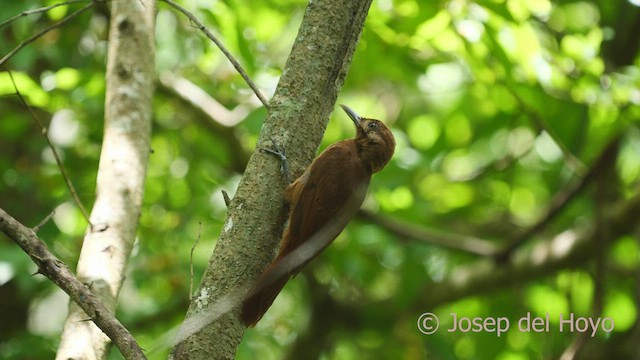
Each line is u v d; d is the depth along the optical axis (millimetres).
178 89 12719
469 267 13188
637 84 10469
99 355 6012
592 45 11062
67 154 12648
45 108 10828
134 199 6934
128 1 7754
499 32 10648
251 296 5684
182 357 5496
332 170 7457
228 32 11297
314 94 6086
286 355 13648
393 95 16281
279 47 13828
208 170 13789
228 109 14055
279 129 6043
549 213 12148
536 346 13891
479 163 15391
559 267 12516
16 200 12258
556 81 10828
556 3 12359
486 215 14906
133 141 7215
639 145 12578
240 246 5812
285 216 6148
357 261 12977
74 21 11422
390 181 12617
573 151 11562
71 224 12766
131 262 12219
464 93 14047
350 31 6180
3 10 10578
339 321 13633
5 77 9609
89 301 4992
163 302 12805
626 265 13836
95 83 10906
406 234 12797
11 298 12367
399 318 13414
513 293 14086
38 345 11102
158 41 12000
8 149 12844
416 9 11148
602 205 11617
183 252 12578
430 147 14148
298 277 14211
